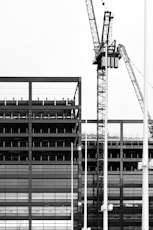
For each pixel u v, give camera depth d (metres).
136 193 192.88
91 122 199.38
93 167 197.88
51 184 173.88
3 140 178.00
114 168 198.12
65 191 173.50
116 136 197.62
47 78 176.62
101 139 198.12
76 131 178.88
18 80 177.00
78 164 173.88
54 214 173.00
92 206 192.12
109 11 185.12
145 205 35.75
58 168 174.00
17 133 173.62
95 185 193.50
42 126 179.12
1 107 173.12
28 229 172.25
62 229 172.88
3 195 173.00
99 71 195.62
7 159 177.88
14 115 177.88
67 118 176.25
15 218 172.38
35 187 173.50
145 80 37.72
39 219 172.75
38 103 179.75
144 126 37.12
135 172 193.38
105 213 57.56
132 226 191.75
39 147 173.00
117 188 193.50
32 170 173.88
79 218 173.38
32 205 173.00
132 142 196.38
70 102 180.00
